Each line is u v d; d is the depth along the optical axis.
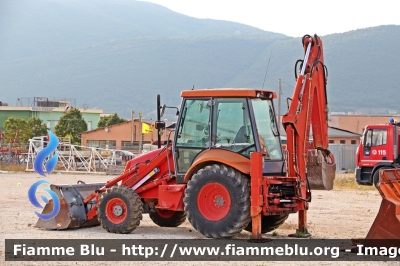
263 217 14.29
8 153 49.78
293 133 13.34
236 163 13.05
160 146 14.66
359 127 77.62
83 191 15.20
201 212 13.18
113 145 74.81
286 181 13.20
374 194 25.72
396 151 28.81
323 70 14.01
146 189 14.40
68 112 82.25
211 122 13.62
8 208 19.03
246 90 13.38
